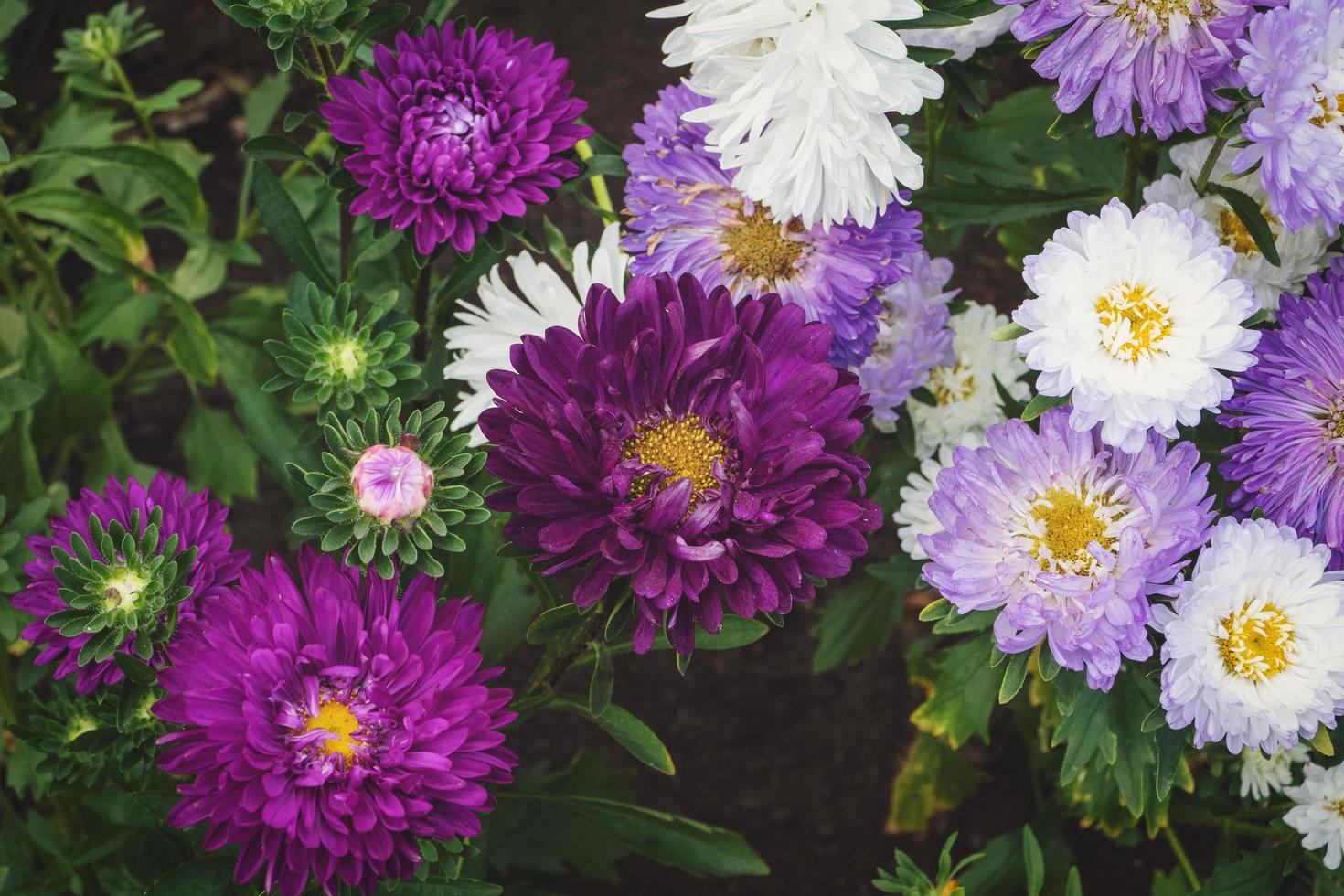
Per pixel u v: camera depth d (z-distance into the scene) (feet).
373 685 1.79
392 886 1.83
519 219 1.98
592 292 1.80
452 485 1.85
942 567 1.89
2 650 2.29
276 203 2.08
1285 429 1.90
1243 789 2.19
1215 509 2.10
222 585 1.95
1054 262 1.85
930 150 2.29
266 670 1.78
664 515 1.75
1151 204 1.92
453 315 2.22
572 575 2.42
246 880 1.76
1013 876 2.53
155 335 2.81
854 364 2.06
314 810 1.77
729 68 1.93
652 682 2.80
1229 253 1.83
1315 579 1.84
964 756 2.76
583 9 3.17
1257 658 1.85
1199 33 1.88
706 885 2.71
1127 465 1.87
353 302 2.17
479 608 1.88
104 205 2.56
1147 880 2.65
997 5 1.95
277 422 2.19
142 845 2.28
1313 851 2.18
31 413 2.59
